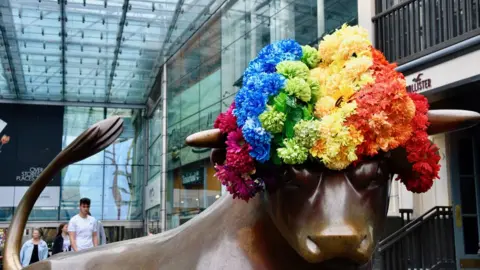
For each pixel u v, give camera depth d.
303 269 1.78
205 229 1.99
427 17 6.19
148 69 19.73
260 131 1.58
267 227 1.84
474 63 5.45
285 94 1.60
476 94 5.92
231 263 1.85
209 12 13.49
